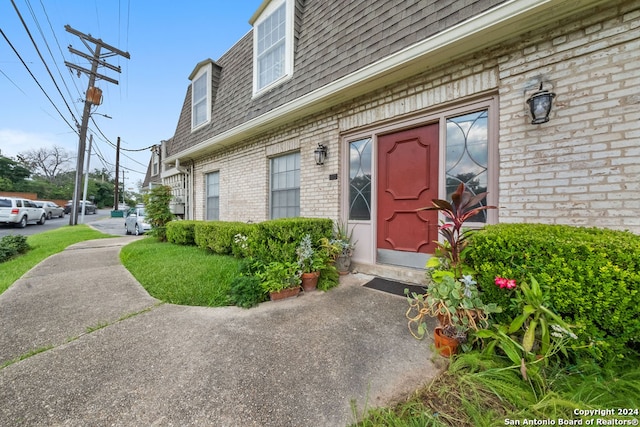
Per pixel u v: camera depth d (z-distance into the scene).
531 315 1.74
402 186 3.77
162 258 5.08
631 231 2.13
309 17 4.76
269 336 2.23
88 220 22.53
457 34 2.68
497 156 2.91
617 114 2.20
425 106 3.34
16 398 1.55
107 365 1.86
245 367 1.82
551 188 2.49
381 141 3.99
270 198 5.82
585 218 2.33
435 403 1.48
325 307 2.85
